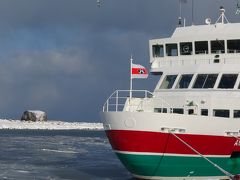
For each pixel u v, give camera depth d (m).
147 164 33.25
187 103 35.47
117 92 35.38
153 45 39.28
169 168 33.41
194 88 35.72
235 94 34.25
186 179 34.22
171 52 38.38
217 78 35.28
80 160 57.09
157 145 32.69
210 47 36.56
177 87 36.66
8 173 43.09
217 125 33.28
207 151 33.41
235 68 35.22
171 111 36.06
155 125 32.41
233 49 35.78
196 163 33.47
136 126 32.66
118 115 33.31
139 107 36.44
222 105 34.47
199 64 36.56
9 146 80.38
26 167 48.03
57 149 74.75
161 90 37.31
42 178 40.25
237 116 34.16
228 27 36.31
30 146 81.00
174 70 37.59
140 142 32.75
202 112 35.03
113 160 57.69
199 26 37.66
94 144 92.38
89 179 39.62
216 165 33.19
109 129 34.25
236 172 35.19
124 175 42.41
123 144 33.41
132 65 36.66
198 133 32.91
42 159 56.88
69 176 41.56
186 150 33.00
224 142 33.69
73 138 119.94
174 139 32.62
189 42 37.38
